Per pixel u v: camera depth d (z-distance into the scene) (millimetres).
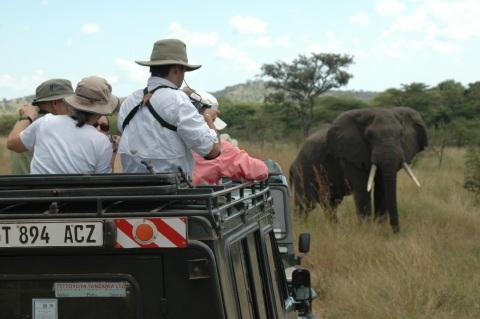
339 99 56938
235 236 4590
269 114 51312
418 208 18141
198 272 4195
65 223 4254
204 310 4250
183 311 4258
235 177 6812
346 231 14836
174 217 4191
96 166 5668
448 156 34875
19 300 4363
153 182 4457
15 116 55625
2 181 4562
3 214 4355
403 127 17250
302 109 51688
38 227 4270
